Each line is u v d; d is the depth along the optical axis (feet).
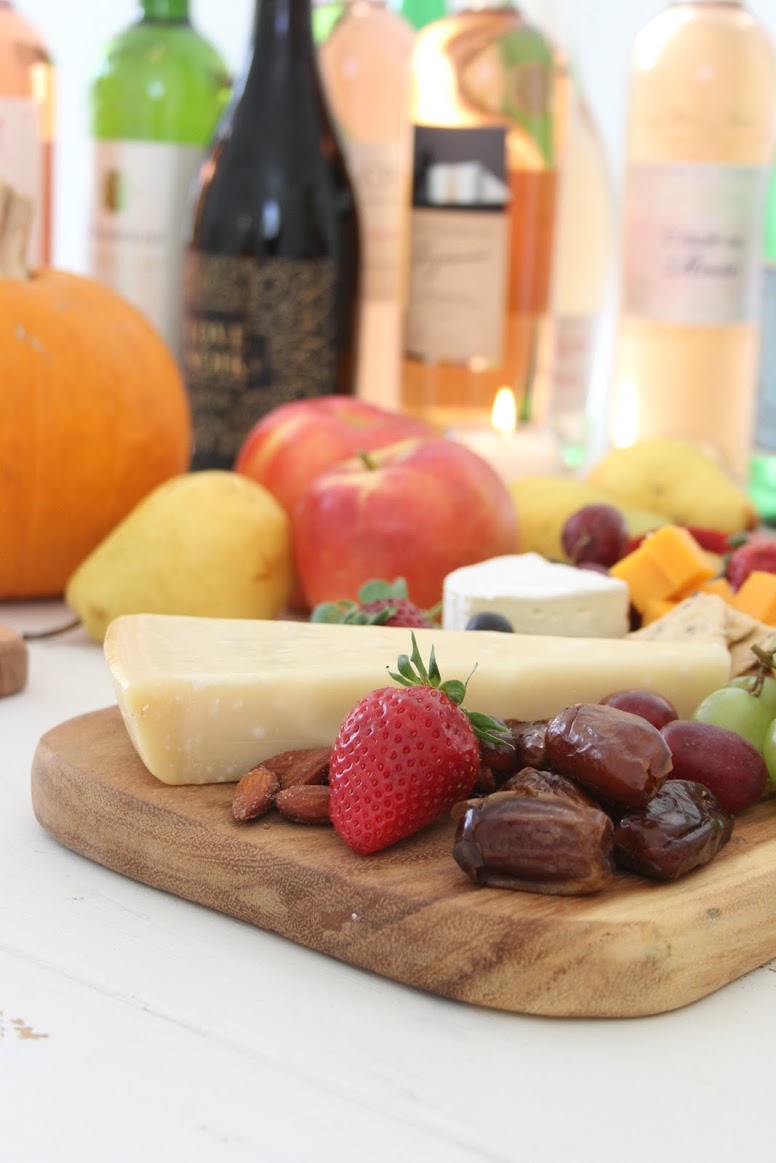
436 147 3.51
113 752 2.29
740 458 3.74
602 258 4.14
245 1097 1.90
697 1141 1.87
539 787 2.08
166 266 3.71
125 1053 1.95
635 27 4.65
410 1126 1.88
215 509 2.82
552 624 2.60
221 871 2.13
